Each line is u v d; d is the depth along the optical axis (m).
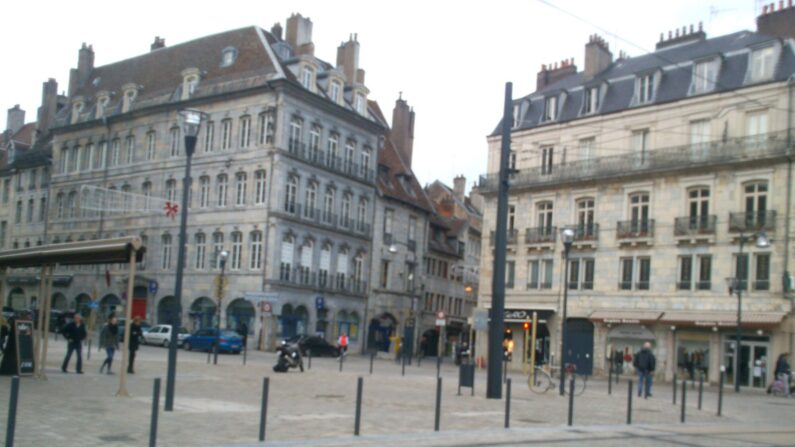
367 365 39.12
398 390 22.02
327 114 52.97
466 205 80.81
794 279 35.03
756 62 37.94
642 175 40.75
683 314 38.19
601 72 46.47
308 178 51.09
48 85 68.75
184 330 45.09
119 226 56.16
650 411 19.34
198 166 52.22
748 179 37.03
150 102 55.66
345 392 20.16
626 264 41.41
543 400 20.97
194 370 25.83
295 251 50.00
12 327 19.19
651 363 24.64
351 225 55.16
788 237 35.34
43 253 17.53
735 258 37.00
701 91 39.59
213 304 50.25
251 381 22.50
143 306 53.66
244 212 49.56
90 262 17.36
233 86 51.16
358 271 56.00
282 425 13.02
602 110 43.81
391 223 59.91
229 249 50.09
